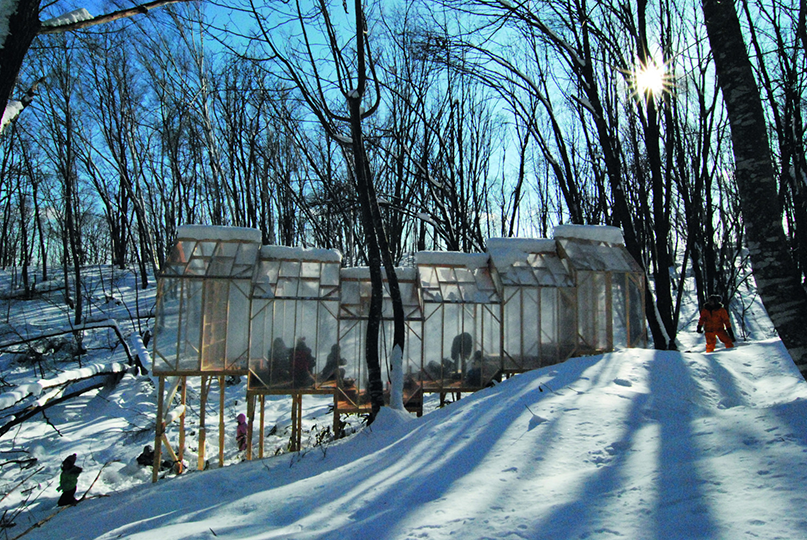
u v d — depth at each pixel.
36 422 17.16
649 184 23.31
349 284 15.09
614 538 4.02
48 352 23.81
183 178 33.56
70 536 8.48
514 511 4.89
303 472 9.42
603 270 14.98
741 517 3.94
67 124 26.23
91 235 49.97
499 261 15.16
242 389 21.20
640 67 16.47
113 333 26.25
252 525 5.96
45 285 36.12
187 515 7.08
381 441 9.97
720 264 24.03
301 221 28.61
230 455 15.42
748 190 5.17
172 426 17.25
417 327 14.48
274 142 27.09
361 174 12.88
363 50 12.48
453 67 18.03
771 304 5.05
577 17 16.53
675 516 4.18
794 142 15.88
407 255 30.98
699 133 18.92
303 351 14.06
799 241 15.84
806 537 3.50
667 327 17.05
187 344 13.65
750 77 5.19
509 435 7.20
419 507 5.33
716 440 5.74
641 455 5.86
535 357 14.50
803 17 14.51
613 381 9.17
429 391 14.16
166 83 26.47
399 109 23.05
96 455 15.03
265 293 14.13
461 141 23.72
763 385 9.76
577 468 5.89
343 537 4.94
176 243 14.41
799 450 4.94
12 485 13.14
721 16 5.24
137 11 6.48
